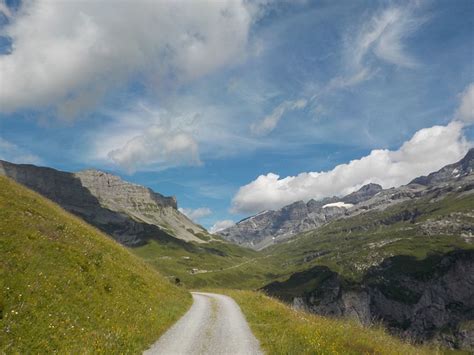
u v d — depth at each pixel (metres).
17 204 27.66
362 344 18.11
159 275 45.97
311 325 23.52
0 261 16.94
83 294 19.94
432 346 20.58
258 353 18.50
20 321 13.91
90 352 14.20
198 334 22.80
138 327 20.70
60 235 26.06
